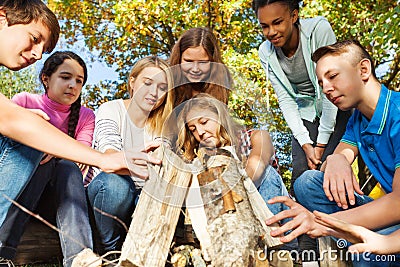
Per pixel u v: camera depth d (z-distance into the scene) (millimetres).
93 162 1778
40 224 2393
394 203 1706
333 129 2967
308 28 2957
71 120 2717
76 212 1960
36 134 1745
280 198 1556
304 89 3131
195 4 7941
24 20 1912
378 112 1964
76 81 2670
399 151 1886
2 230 1954
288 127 3383
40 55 1987
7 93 7527
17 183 1871
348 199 1975
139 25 7922
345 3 6379
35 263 2400
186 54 2355
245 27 8633
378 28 5211
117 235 2182
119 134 2350
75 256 1875
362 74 2006
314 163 2963
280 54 3104
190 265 1926
